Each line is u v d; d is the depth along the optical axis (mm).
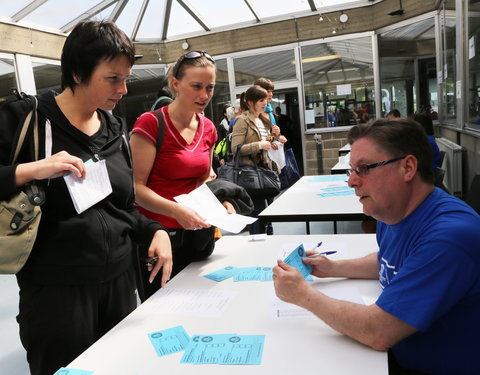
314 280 1418
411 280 958
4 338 2549
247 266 1613
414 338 1029
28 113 1159
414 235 1058
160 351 1048
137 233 1438
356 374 905
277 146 3395
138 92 8266
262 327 1132
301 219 2340
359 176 1098
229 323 1168
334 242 1816
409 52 6730
